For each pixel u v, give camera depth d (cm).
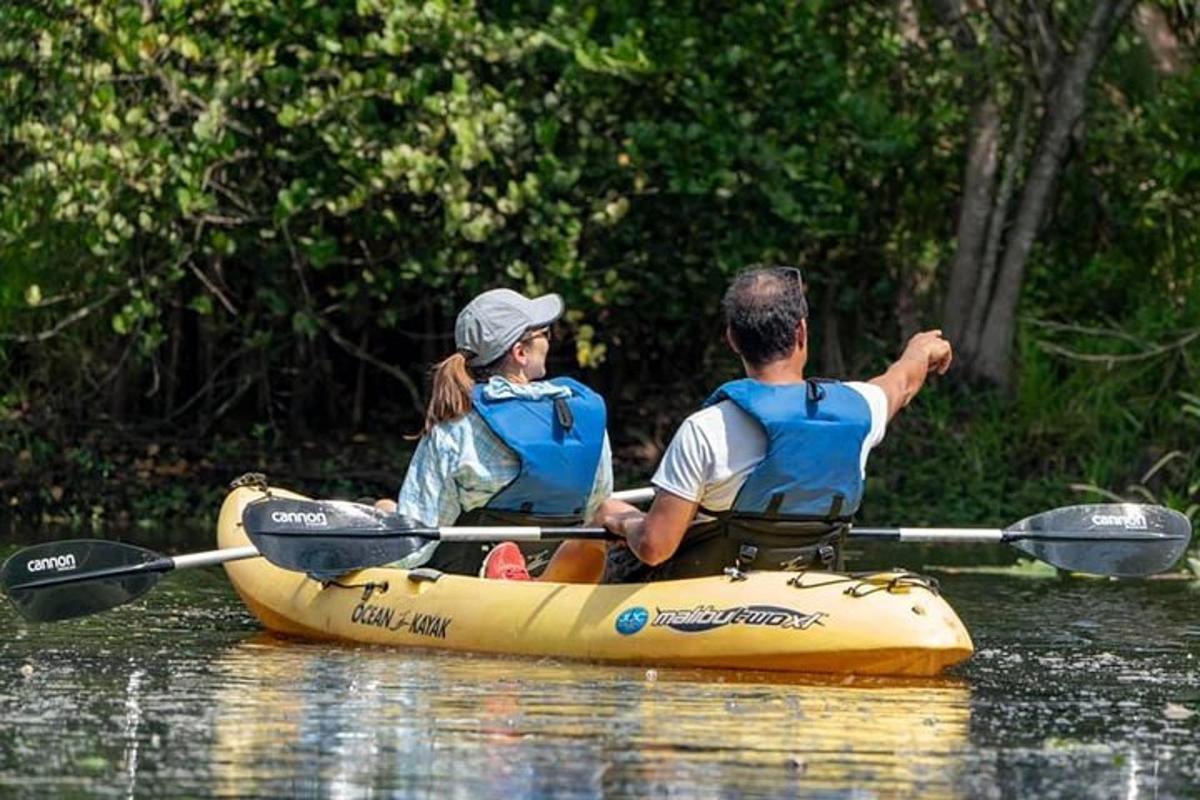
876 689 2183
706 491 2288
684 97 4322
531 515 2567
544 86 4397
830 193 4475
